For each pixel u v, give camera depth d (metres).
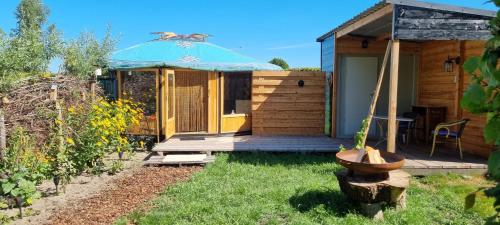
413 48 11.22
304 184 6.41
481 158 8.21
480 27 7.41
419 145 9.95
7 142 6.17
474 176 7.31
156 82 11.02
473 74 1.41
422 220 4.94
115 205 5.69
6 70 7.26
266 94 12.11
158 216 5.03
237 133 12.57
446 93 9.85
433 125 10.08
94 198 6.06
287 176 7.24
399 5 7.29
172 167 8.47
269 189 6.19
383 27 9.36
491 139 1.37
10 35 8.18
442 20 7.37
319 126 12.13
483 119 8.44
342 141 10.70
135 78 11.45
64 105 7.35
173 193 6.18
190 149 9.48
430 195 6.14
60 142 6.82
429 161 7.88
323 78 12.05
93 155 7.45
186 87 11.94
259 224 4.86
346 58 11.25
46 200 5.95
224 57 12.84
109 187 6.74
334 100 11.30
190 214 5.10
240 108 12.81
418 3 7.26
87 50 11.49
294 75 12.04
